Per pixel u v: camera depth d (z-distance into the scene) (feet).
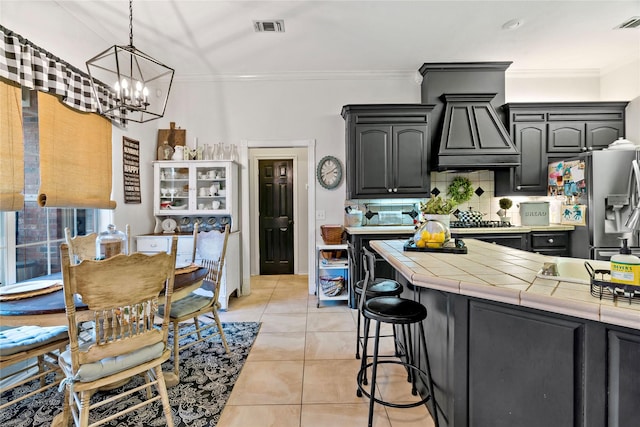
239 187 13.70
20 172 6.75
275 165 17.76
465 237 11.87
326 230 12.44
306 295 13.58
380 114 12.44
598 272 3.86
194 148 13.43
